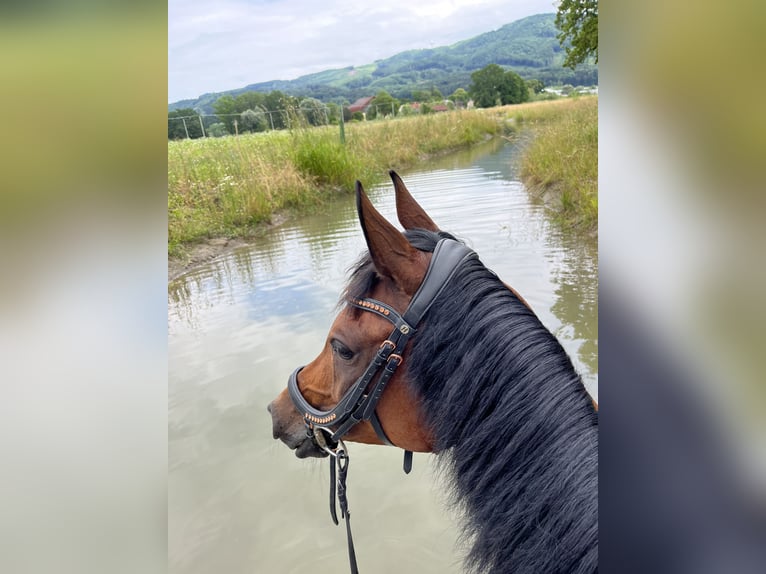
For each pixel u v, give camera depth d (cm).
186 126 1530
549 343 117
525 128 1675
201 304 516
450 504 132
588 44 978
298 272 582
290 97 1337
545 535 106
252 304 501
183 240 725
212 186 887
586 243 566
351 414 138
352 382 137
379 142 1443
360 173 1089
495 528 114
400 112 2070
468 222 681
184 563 221
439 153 1619
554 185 828
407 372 127
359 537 231
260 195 859
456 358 119
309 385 157
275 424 170
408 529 234
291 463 283
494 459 114
